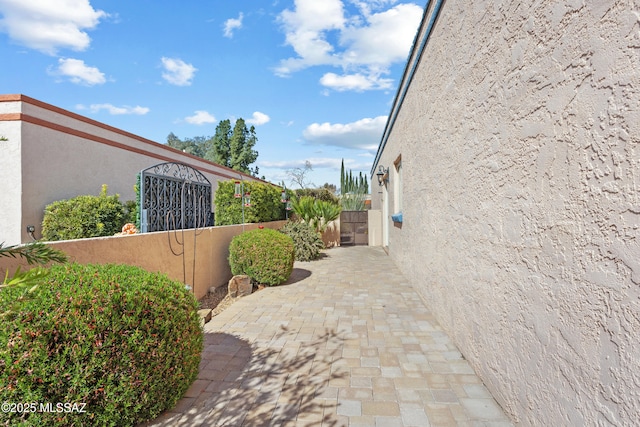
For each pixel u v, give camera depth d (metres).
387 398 2.67
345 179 29.09
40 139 6.54
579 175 1.60
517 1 2.19
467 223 3.18
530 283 2.05
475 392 2.72
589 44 1.53
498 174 2.49
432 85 4.60
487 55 2.69
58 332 1.98
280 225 11.92
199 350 2.80
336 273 8.16
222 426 2.36
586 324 1.55
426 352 3.51
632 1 1.29
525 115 2.10
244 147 31.97
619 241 1.35
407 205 6.89
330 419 2.41
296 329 4.26
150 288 2.47
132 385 2.20
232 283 6.04
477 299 2.94
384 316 4.73
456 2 3.52
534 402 2.01
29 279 1.35
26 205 6.21
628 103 1.31
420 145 5.43
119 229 7.05
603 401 1.43
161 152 11.01
